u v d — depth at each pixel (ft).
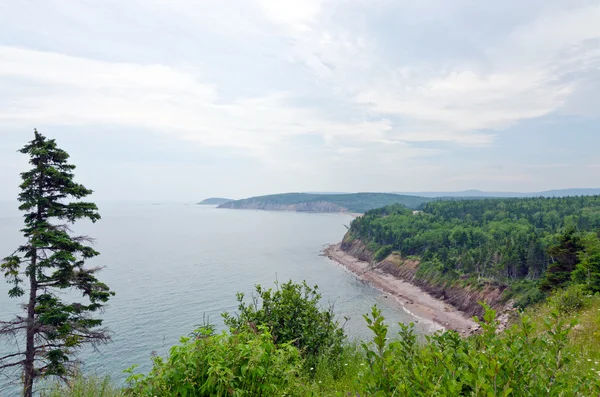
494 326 12.62
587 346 21.97
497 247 266.57
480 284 223.51
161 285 224.74
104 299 52.42
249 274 271.69
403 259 324.39
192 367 13.32
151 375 13.71
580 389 10.52
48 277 49.44
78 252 52.90
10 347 107.96
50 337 46.85
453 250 305.73
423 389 9.68
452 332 13.52
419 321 188.34
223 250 422.00
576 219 347.77
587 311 34.06
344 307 199.31
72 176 52.75
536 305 44.83
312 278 280.31
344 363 26.63
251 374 13.82
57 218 50.90
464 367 11.50
